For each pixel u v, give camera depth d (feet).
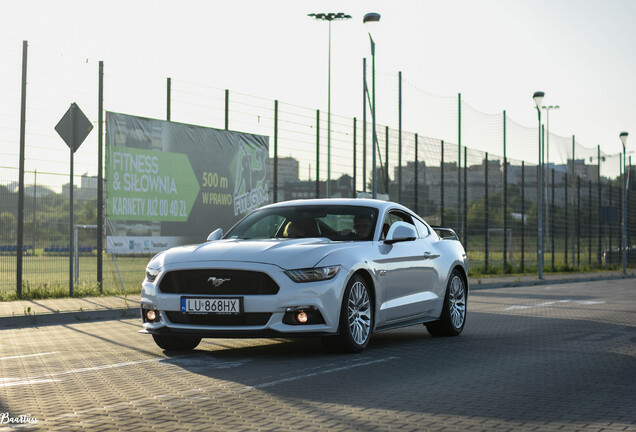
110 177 51.75
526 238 115.34
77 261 51.70
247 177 61.72
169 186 55.67
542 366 22.65
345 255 24.57
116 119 52.13
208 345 27.43
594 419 15.48
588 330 32.96
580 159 131.03
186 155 56.90
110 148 51.78
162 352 25.79
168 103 55.57
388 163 78.95
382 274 26.20
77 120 44.75
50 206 49.70
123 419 15.43
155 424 14.97
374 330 26.00
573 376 20.88
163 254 25.18
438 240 31.53
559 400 17.47
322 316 23.44
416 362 23.30
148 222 54.29
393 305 26.81
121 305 42.60
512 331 32.65
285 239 25.81
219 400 17.39
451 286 30.99
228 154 60.08
